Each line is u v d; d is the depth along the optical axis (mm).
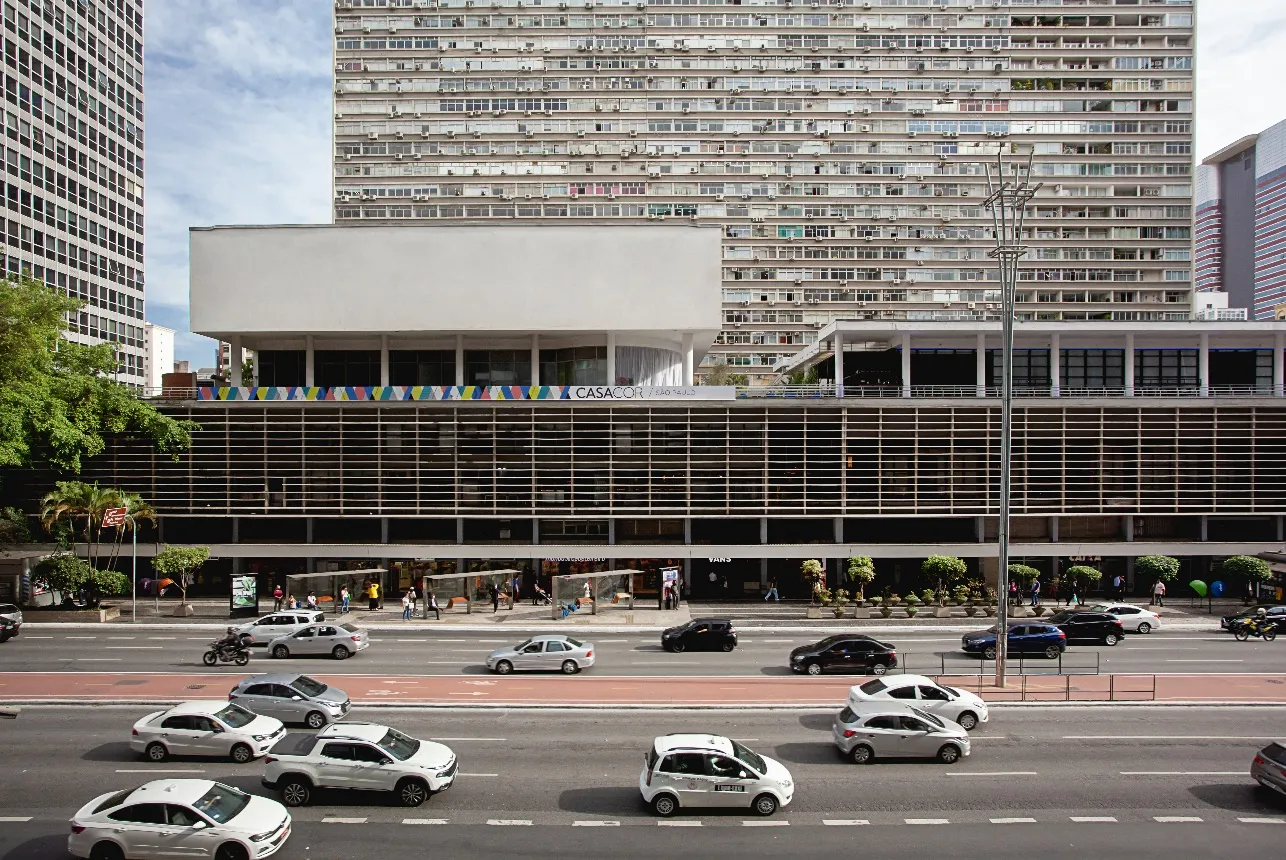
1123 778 21531
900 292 96750
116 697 28609
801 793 20500
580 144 95375
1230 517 53406
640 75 95750
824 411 51438
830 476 51469
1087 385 58625
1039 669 33219
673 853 17219
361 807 19531
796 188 96625
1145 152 97250
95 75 82000
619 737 24797
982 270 96750
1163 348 58156
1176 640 39281
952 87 97375
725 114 96188
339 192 94062
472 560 52094
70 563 42938
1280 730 25562
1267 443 52406
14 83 70562
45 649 36844
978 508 51875
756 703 28172
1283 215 185125
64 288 76375
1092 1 98188
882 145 96812
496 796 20219
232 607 44406
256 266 50938
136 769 21734
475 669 33375
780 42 96750
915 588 52844
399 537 53875
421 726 25797
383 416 51031
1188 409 52125
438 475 51094
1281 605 42469
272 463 51031
